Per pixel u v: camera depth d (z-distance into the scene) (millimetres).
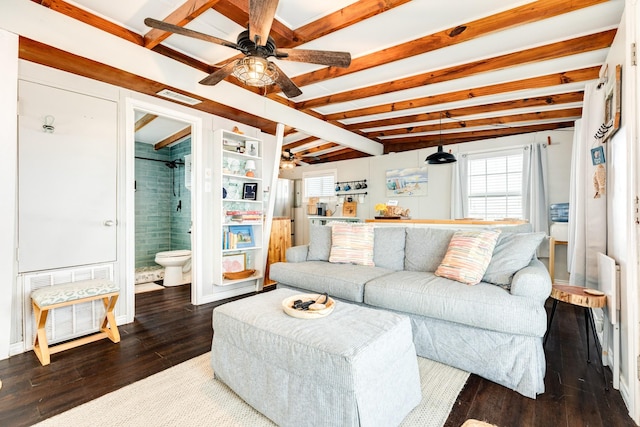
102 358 2256
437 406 1706
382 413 1425
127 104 2938
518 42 2637
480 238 2438
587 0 2020
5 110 2160
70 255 2600
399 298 2273
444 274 2457
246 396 1705
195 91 3104
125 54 2594
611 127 2037
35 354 2311
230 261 3982
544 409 1677
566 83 3160
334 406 1342
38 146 2430
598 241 2410
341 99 3859
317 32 2422
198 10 2133
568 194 4391
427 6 2215
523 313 1846
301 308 1805
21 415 1614
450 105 4246
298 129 4445
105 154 2801
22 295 2355
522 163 4680
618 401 1736
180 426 1546
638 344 1578
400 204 5898
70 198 2598
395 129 5457
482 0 2152
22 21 2135
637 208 1622
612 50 2262
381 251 3133
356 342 1433
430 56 2896
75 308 2625
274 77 2215
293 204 7766
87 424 1552
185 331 2777
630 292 1640
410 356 1684
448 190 5355
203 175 3629
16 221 2332
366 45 2764
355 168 6547
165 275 4523
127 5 2293
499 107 4074
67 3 2279
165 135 5074
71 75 2602
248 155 3953
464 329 2072
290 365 1484
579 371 2066
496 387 1893
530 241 2314
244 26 2305
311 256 3447
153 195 5547
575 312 3281
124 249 2941
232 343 1803
